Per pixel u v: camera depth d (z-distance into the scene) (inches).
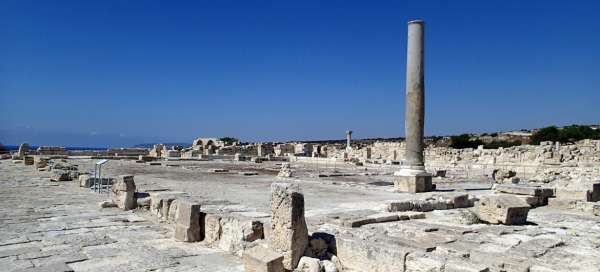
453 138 3378.4
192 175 1249.4
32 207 649.0
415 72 912.9
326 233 388.8
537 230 479.2
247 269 339.6
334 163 2150.6
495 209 514.0
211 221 446.3
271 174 1338.6
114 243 439.2
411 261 309.9
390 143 2423.7
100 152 2556.6
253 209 569.9
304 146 3075.8
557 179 1140.5
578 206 678.5
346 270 353.7
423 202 617.6
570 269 324.5
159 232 494.3
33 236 461.4
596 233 467.8
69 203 693.3
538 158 1571.1
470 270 279.9
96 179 923.4
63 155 2329.0
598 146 1594.5
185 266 368.8
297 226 355.6
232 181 1066.7
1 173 1264.8
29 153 2276.1
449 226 485.4
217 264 375.6
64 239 450.6
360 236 407.2
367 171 1556.3
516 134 3902.6
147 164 1771.7
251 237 402.9
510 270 314.8
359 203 671.1
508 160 1684.3
